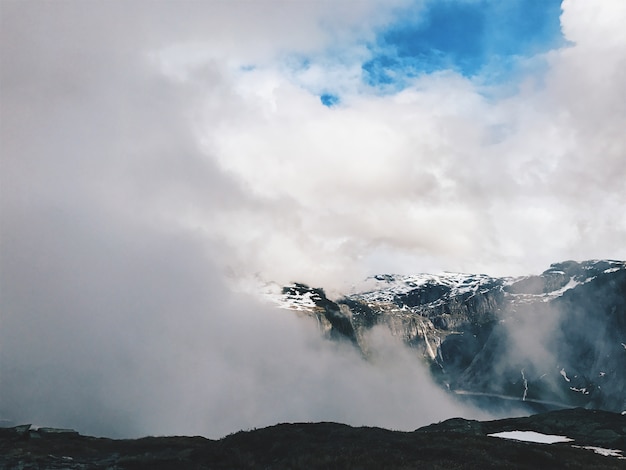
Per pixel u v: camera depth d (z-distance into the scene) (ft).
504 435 211.41
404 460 120.67
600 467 128.06
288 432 161.99
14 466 127.65
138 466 132.26
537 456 132.98
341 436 156.35
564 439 199.93
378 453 128.47
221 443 161.58
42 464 131.03
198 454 148.25
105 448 163.32
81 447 157.99
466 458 128.16
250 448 151.12
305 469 117.70
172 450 159.94
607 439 196.65
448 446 140.87
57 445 158.20
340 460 121.19
